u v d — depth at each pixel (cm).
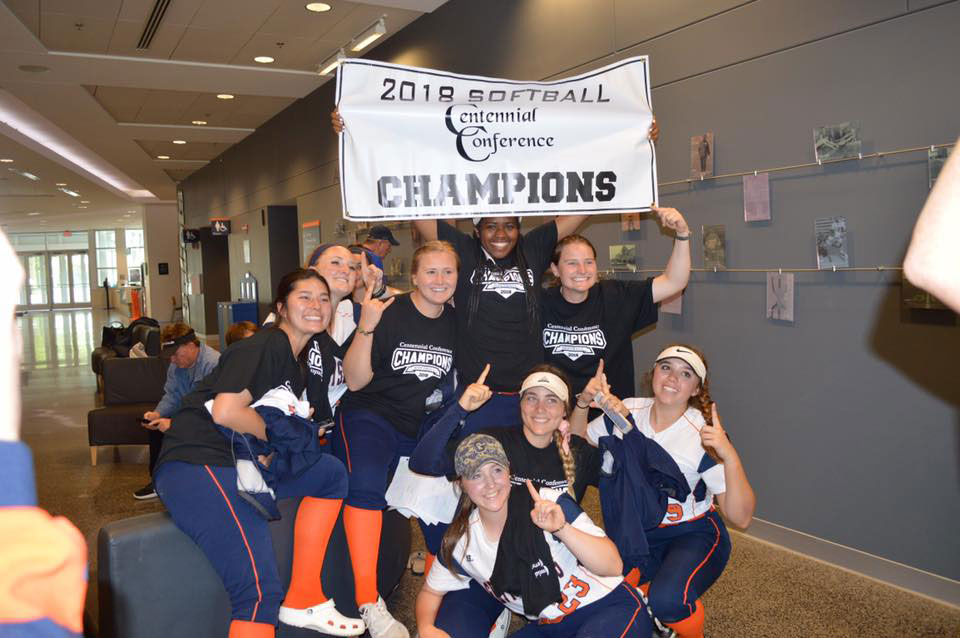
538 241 322
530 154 310
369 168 303
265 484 235
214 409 228
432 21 709
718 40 411
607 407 258
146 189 2211
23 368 1284
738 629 298
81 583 57
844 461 358
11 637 51
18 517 52
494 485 216
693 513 261
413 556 376
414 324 293
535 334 303
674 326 457
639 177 318
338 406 311
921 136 318
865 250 342
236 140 1415
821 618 306
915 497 329
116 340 988
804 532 380
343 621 264
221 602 242
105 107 1107
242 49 827
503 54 604
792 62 371
